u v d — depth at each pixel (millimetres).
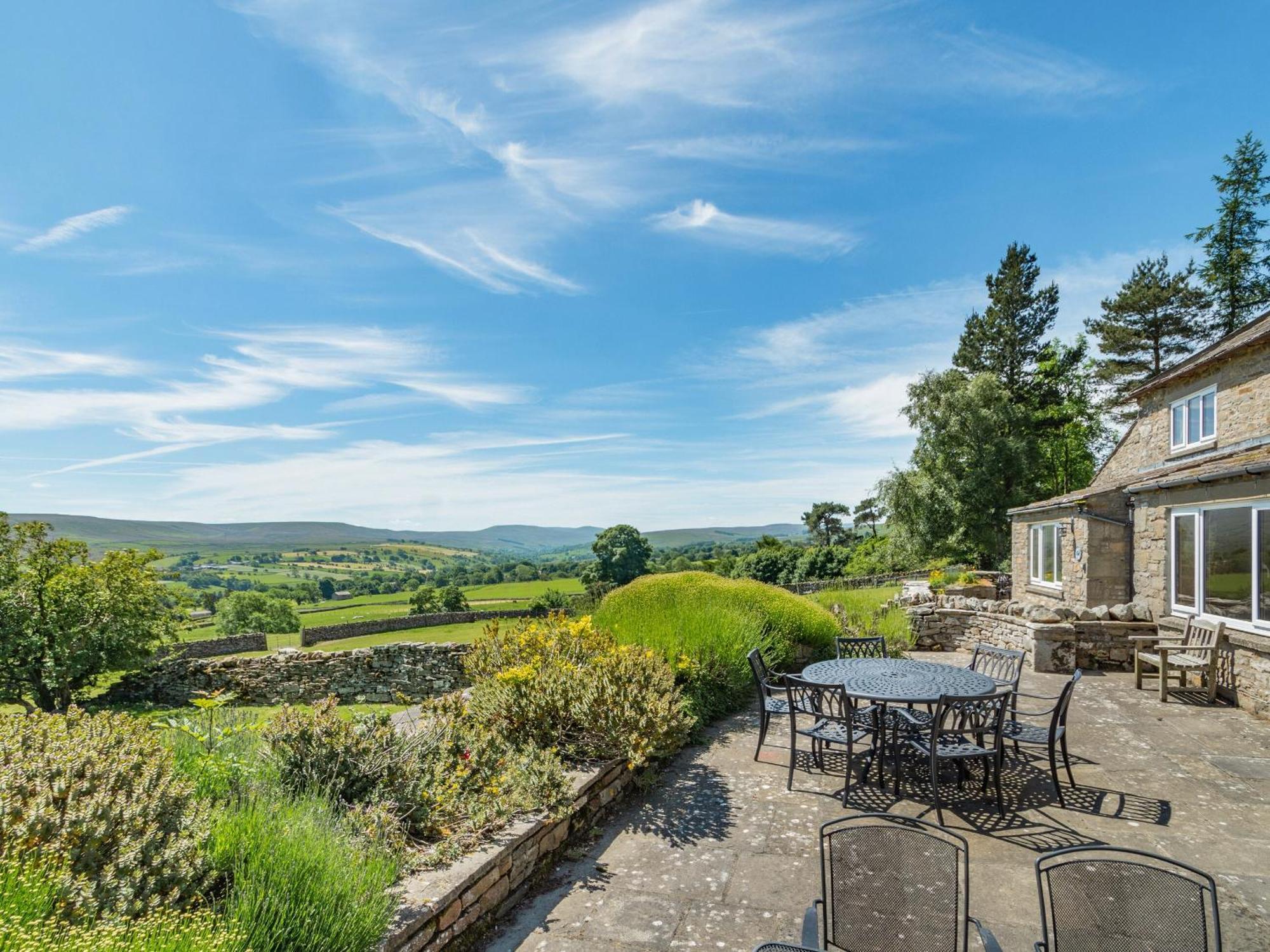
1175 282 30609
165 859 2639
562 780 4270
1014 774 5750
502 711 5461
